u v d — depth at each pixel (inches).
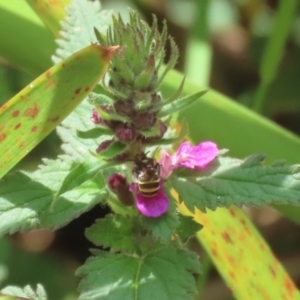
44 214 10.4
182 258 10.4
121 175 10.6
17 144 10.2
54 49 12.8
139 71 10.1
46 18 12.6
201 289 14.0
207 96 12.7
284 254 16.2
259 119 12.7
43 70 12.9
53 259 15.8
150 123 10.2
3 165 10.4
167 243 10.2
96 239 10.6
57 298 15.2
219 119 12.7
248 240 12.1
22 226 10.4
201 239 12.2
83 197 10.5
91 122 10.9
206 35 15.3
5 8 12.8
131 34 10.0
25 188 10.5
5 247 15.5
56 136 15.8
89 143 11.0
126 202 10.6
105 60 9.6
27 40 12.8
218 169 10.6
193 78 15.0
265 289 12.0
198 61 15.1
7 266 15.4
